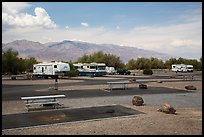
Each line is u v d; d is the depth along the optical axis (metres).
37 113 13.06
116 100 18.12
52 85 30.80
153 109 14.33
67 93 22.31
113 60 86.19
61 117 12.06
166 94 21.94
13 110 13.98
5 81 38.66
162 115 12.55
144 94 21.86
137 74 62.94
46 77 47.41
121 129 9.82
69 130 9.73
